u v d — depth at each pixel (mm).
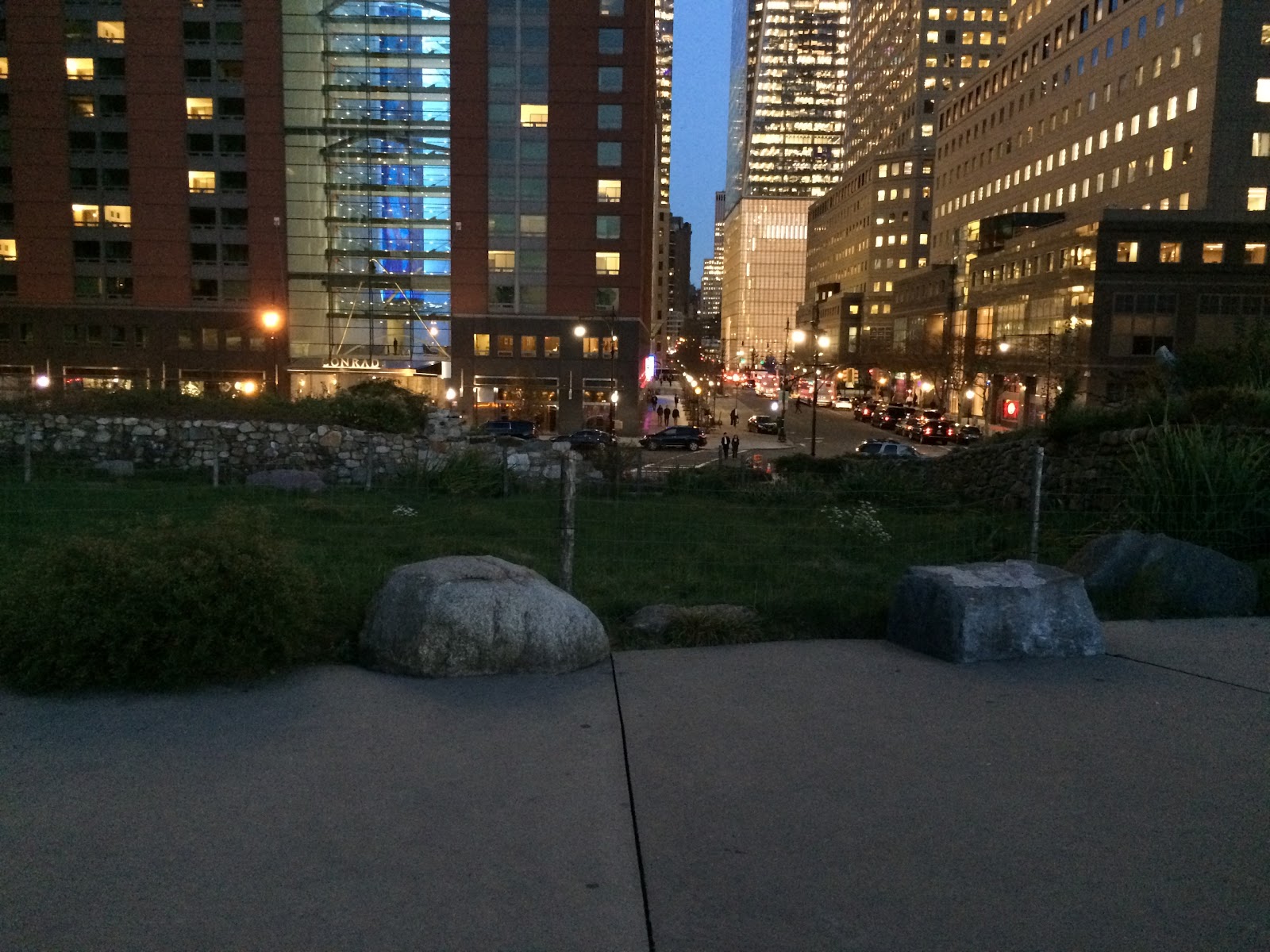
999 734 5047
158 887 3428
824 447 59281
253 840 3781
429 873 3561
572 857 3705
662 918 3301
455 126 66000
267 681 5684
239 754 4621
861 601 7727
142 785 4270
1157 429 12531
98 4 65688
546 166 66375
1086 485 15656
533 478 20172
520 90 65812
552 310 67562
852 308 136125
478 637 5867
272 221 67438
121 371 68500
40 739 4762
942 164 109562
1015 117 87688
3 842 3732
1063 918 3326
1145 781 4469
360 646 6109
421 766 4520
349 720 5098
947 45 125500
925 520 14320
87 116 66750
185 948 3072
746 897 3439
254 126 66750
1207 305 60844
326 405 23281
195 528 6145
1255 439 10672
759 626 7098
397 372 69438
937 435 60344
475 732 4961
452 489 17469
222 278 68188
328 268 68750
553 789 4293
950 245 105875
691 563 9844
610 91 65688
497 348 67812
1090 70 73375
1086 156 74062
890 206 129750
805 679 5938
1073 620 6547
